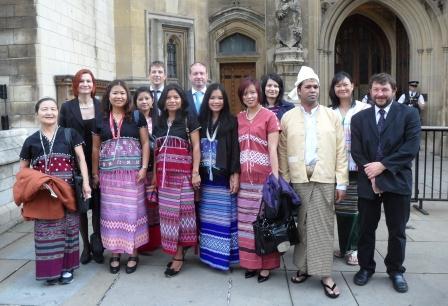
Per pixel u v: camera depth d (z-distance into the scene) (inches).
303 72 153.0
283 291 151.9
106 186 165.2
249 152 156.4
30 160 156.2
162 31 433.1
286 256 185.6
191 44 454.6
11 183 232.7
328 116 152.3
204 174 165.3
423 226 225.8
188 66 454.9
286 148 156.8
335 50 615.8
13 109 310.3
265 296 148.3
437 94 509.7
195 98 193.5
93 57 389.4
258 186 156.3
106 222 166.2
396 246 151.9
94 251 176.4
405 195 148.8
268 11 510.3
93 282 160.1
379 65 615.5
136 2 425.1
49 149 154.6
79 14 364.5
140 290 153.4
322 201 150.2
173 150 161.9
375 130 149.9
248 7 577.9
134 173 165.6
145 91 186.5
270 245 149.8
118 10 428.5
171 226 162.4
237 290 152.9
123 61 430.6
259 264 158.2
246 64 592.1
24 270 171.6
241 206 159.2
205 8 472.4
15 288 155.6
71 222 159.0
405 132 148.6
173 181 162.1
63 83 324.2
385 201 152.6
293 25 478.3
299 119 153.6
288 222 151.9
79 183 157.0
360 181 153.7
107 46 418.3
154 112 187.6
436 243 199.2
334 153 151.3
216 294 149.9
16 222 231.9
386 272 163.9
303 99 153.2
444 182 341.1
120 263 176.7
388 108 150.9
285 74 482.9
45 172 153.7
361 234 155.6
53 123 156.6
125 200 164.7
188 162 163.3
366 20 608.1
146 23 425.4
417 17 512.1
